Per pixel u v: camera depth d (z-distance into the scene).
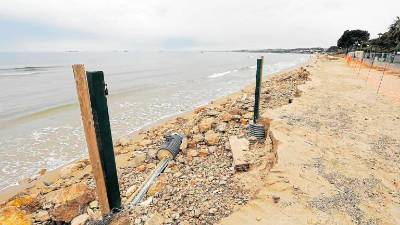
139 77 51.28
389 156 6.94
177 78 47.78
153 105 22.86
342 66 37.25
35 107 24.77
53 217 6.25
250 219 4.70
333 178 5.83
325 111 11.10
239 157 7.80
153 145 11.25
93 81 4.53
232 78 44.81
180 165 8.60
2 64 100.56
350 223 4.47
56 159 11.94
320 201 5.05
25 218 6.01
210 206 6.02
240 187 6.55
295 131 8.55
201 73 58.34
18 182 9.77
